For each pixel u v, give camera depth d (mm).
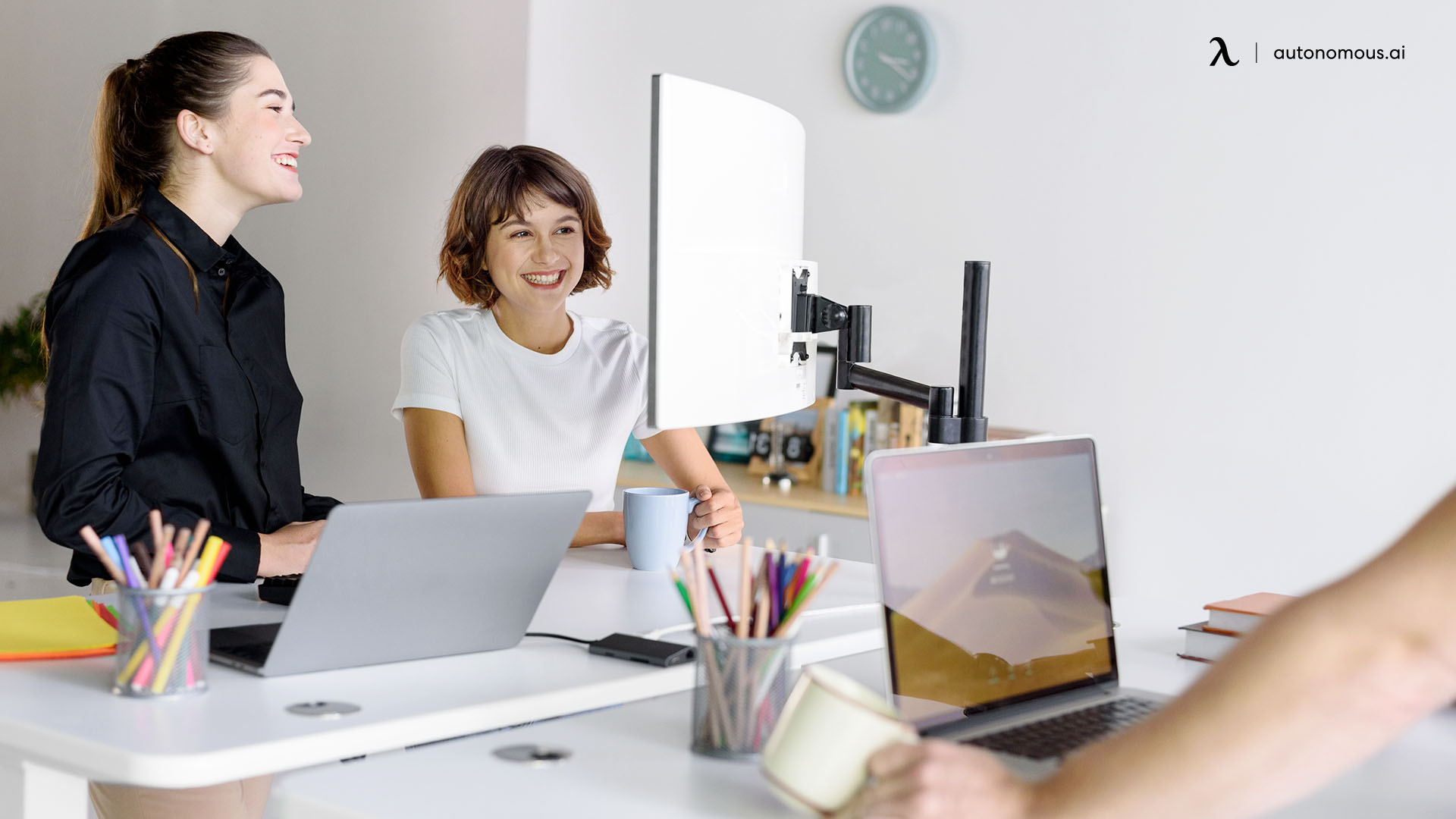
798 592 1102
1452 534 695
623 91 4086
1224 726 722
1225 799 727
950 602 1249
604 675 1312
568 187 2213
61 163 5191
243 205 1926
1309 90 3004
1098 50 3295
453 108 4160
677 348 1324
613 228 4148
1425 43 2854
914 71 3576
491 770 1047
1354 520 2984
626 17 4074
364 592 1244
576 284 2316
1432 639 691
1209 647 1531
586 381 2301
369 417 4312
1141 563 3279
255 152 1860
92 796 1608
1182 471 3215
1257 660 724
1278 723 710
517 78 4086
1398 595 698
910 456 1247
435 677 1284
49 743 1063
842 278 3783
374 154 4281
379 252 4277
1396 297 2912
